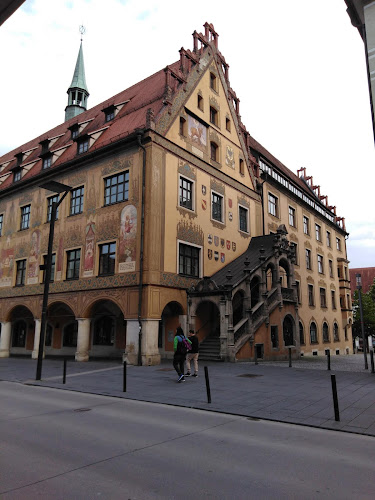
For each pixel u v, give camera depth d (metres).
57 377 15.24
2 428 7.45
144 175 20.78
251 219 29.70
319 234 42.91
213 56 27.89
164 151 21.78
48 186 15.23
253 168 31.62
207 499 4.34
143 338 19.11
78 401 10.40
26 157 34.28
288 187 37.16
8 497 4.35
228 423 7.86
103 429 7.34
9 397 11.12
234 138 29.34
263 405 9.41
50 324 29.27
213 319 23.83
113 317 25.16
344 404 9.45
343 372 15.66
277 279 24.81
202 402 9.89
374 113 5.79
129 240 20.77
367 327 55.56
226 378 13.98
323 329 39.41
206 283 21.17
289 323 25.80
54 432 7.13
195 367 14.60
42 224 26.84
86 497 4.36
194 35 26.36
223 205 26.58
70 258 24.28
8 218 30.20
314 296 38.47
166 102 22.56
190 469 5.23
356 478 4.95
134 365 18.84
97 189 23.30
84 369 17.72
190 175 23.64
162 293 20.17
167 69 23.19
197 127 25.06
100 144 23.78
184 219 22.58
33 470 5.18
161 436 6.85
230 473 5.10
